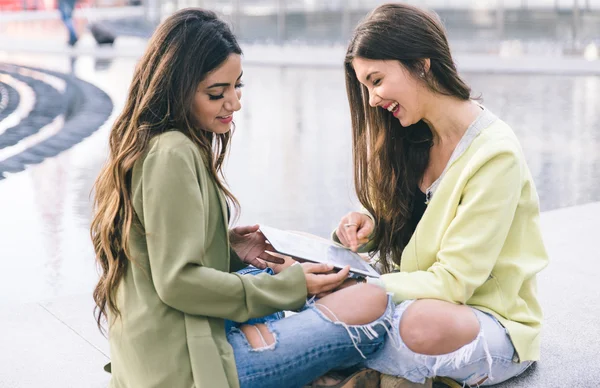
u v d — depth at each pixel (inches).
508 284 96.1
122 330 86.7
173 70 85.8
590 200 235.5
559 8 638.5
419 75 95.8
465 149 96.5
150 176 83.6
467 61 617.3
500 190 92.4
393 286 93.0
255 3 775.7
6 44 855.1
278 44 773.3
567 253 162.1
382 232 110.1
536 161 290.2
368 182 108.3
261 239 102.8
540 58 626.8
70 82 539.5
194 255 82.7
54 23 1179.9
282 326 87.7
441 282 92.1
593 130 348.8
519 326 95.3
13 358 117.3
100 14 1278.3
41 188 260.4
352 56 98.0
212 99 88.4
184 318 85.3
